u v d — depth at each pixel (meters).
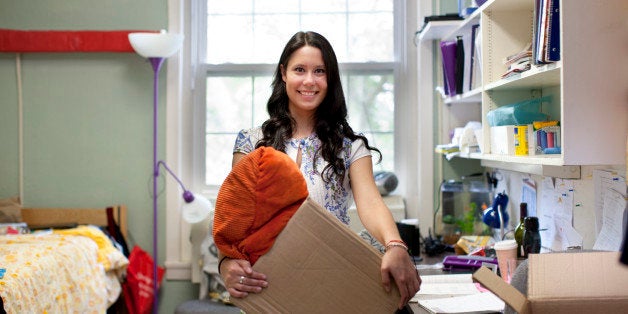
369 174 1.75
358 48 3.78
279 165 1.39
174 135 3.65
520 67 1.99
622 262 0.79
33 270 2.55
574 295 1.07
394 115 3.75
